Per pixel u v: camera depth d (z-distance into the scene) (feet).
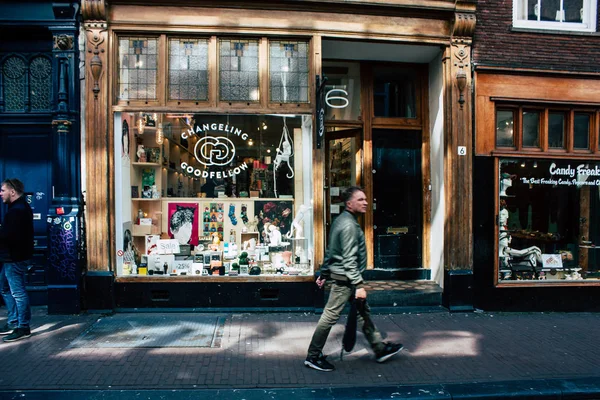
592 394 13.69
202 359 15.28
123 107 20.71
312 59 21.44
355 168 25.14
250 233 22.31
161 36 20.94
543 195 23.43
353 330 14.40
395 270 24.63
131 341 16.74
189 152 21.94
